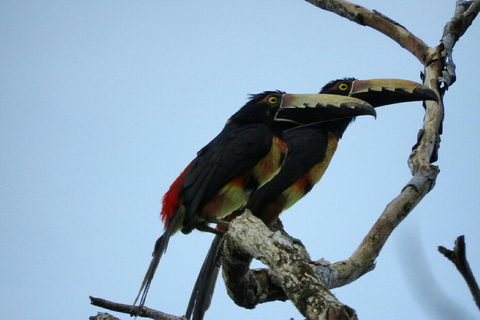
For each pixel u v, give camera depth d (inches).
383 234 406.0
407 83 581.9
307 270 287.9
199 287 487.8
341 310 258.4
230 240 340.5
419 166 453.1
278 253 299.0
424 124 493.4
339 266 384.5
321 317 261.4
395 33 553.9
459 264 236.8
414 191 431.5
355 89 592.4
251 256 343.0
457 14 550.6
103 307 335.3
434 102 509.4
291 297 280.1
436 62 531.2
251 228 317.7
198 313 480.7
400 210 421.1
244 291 369.7
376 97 587.5
